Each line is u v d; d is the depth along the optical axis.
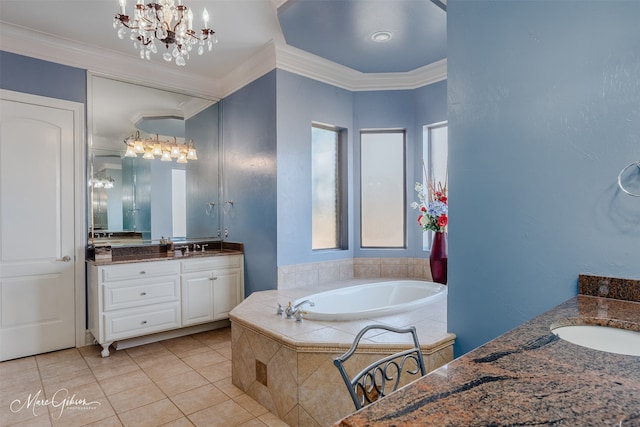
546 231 1.70
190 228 4.05
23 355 3.07
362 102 4.12
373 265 4.11
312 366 2.00
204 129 4.15
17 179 3.08
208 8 2.75
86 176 3.41
